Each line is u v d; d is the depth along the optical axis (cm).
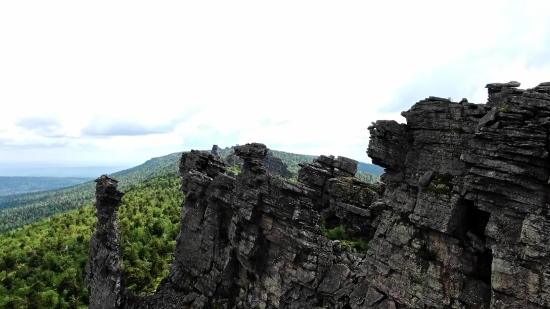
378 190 5909
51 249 12375
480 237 2941
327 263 4159
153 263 9225
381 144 3584
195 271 5450
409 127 3444
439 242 3084
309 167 6600
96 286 5716
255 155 4678
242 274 4841
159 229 11975
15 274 11056
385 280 3381
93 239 5991
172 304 5300
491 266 2761
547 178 2497
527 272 2477
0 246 13662
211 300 5016
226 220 5256
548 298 2370
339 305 3759
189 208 5781
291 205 4247
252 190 4588
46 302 9175
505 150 2628
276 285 4338
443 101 3203
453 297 2902
